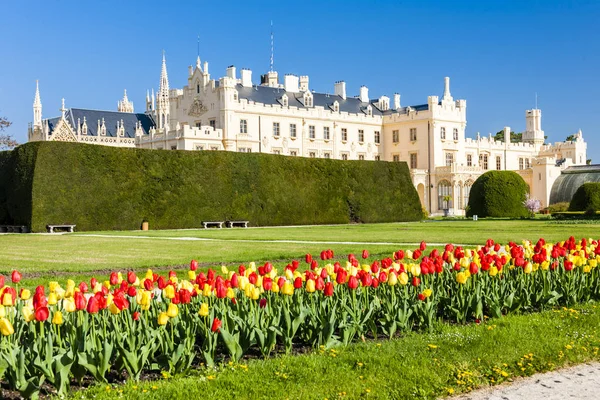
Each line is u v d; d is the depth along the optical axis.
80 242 36.88
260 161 65.00
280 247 31.89
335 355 10.37
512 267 15.08
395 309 12.23
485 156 118.19
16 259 26.47
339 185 70.50
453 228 51.09
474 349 10.62
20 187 52.66
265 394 8.58
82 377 9.52
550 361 10.27
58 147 53.06
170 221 58.19
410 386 8.95
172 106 98.44
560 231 43.34
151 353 10.13
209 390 8.71
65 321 10.66
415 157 106.38
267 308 11.41
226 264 23.86
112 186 55.41
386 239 37.62
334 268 13.09
